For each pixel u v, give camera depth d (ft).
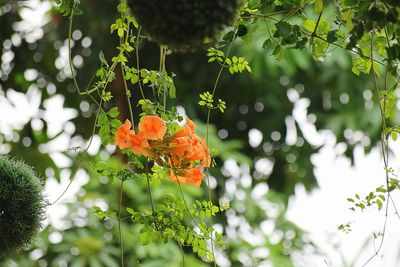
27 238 10.92
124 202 21.74
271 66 21.66
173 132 10.96
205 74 23.27
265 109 24.58
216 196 24.11
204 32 9.23
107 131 11.34
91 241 21.33
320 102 24.66
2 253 10.94
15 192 10.72
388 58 10.35
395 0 9.80
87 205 21.95
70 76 23.58
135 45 11.35
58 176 22.29
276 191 25.34
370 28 9.96
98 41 22.86
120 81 22.38
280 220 23.93
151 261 20.95
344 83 23.52
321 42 10.93
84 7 22.40
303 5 10.75
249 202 23.94
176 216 11.36
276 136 25.00
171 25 9.18
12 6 22.80
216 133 24.75
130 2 9.27
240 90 23.91
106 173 11.41
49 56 23.45
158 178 11.46
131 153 11.41
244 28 10.96
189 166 10.96
